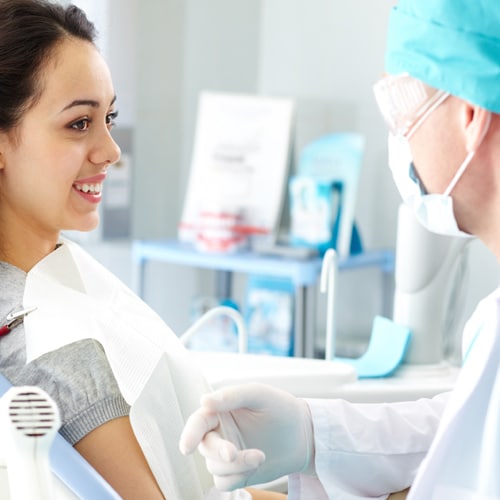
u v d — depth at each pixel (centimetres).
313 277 373
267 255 395
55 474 127
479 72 119
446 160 124
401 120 126
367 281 436
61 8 158
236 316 213
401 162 129
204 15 460
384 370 223
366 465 146
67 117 157
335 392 193
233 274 479
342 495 147
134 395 143
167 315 463
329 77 448
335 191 404
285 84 466
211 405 123
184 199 467
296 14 459
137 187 443
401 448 149
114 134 425
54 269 162
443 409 155
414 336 228
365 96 434
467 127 122
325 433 144
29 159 157
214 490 163
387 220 429
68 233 417
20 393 98
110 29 418
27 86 155
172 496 146
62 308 151
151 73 441
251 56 476
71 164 158
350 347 413
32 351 144
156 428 148
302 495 150
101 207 423
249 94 476
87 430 142
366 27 432
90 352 146
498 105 118
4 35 153
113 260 435
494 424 118
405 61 125
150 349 153
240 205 430
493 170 122
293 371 194
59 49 156
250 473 120
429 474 123
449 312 282
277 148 430
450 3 122
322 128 452
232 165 435
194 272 473
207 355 204
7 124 156
